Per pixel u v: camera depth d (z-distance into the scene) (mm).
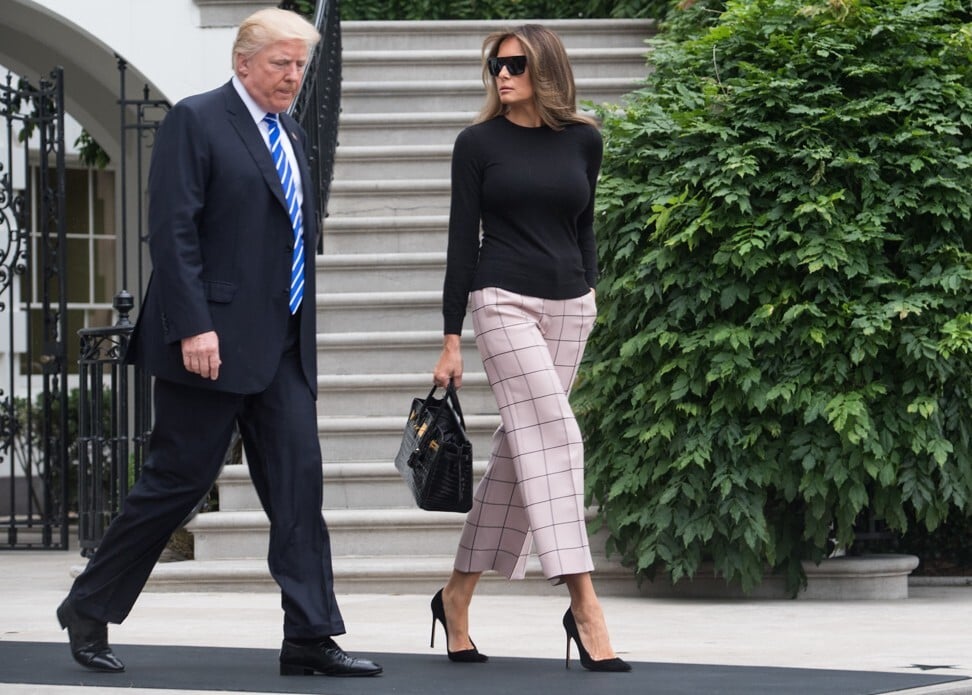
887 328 19688
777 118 21578
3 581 24047
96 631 13703
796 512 20859
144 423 24500
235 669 13844
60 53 36094
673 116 21500
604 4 36688
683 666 14250
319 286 27719
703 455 19750
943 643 16156
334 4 31656
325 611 13375
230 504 22984
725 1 27141
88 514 25141
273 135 13758
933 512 20281
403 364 25953
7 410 31891
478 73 34438
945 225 20641
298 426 13547
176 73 33094
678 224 20844
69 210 50875
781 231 20297
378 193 30281
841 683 12938
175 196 13039
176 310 12922
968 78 21906
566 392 14742
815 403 19812
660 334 20547
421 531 22312
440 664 14367
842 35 21922
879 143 21203
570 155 14523
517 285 14250
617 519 20797
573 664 14336
